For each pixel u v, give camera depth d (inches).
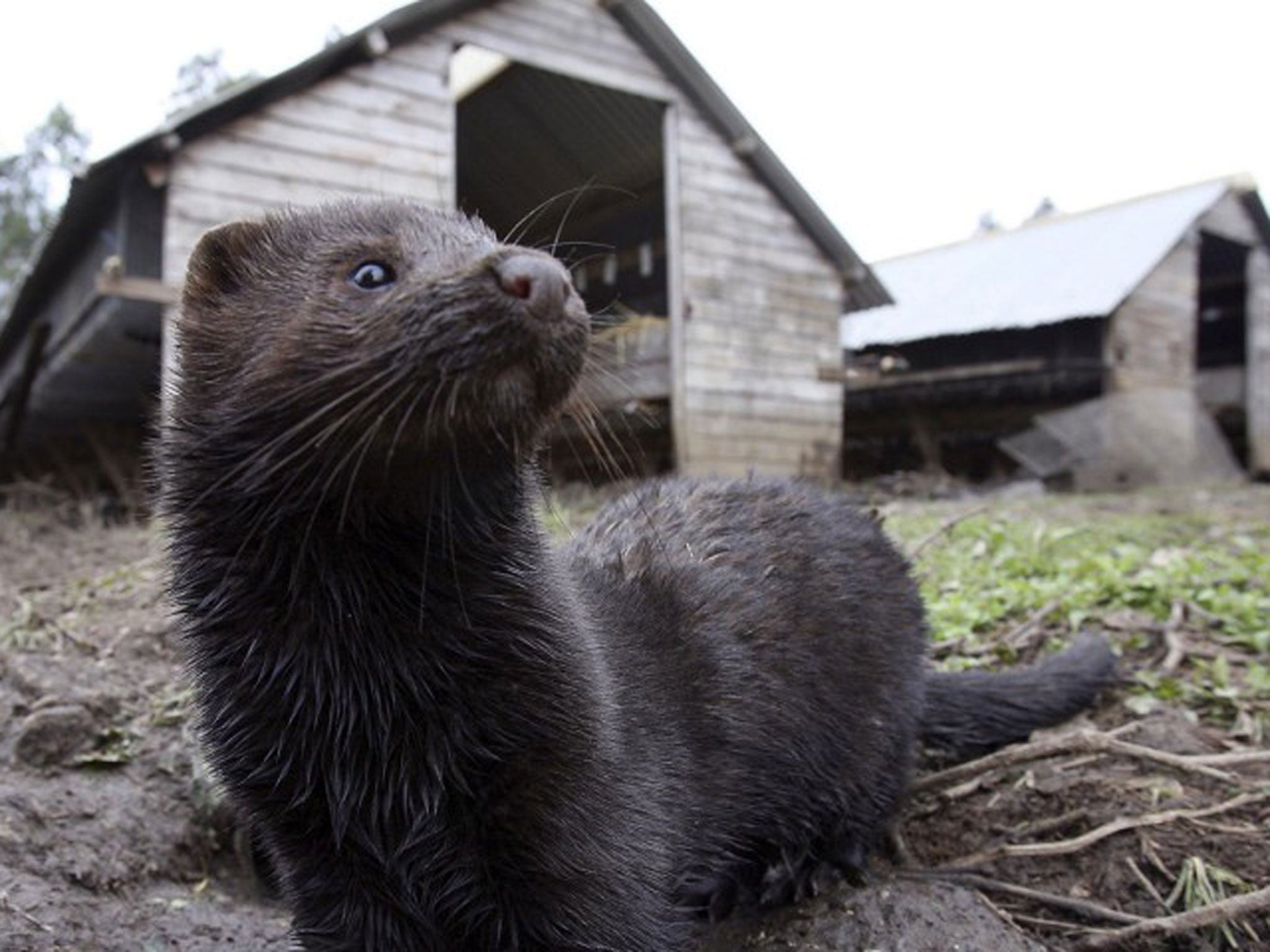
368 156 31.1
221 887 11.6
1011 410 59.7
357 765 7.6
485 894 7.7
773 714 10.2
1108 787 11.6
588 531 11.3
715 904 11.0
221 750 7.8
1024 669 13.3
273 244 7.7
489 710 7.5
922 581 17.2
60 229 32.3
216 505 7.4
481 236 7.7
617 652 8.9
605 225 49.6
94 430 48.2
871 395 63.2
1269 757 11.4
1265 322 68.5
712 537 10.9
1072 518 31.3
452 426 6.6
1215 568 19.0
